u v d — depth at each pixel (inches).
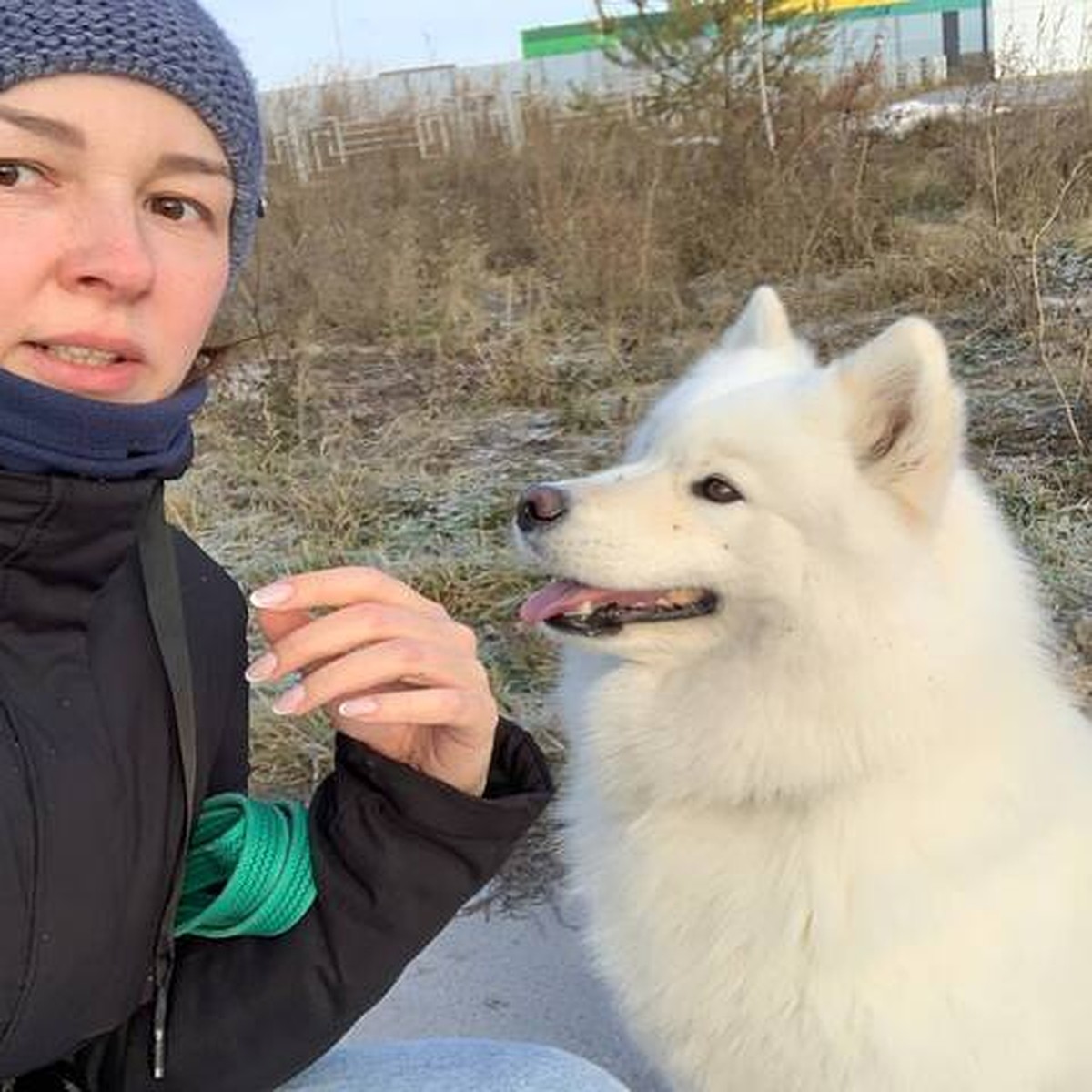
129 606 19.4
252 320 104.7
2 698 17.7
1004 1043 28.6
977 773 29.3
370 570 19.1
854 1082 29.3
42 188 17.2
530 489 35.7
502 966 40.3
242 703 22.7
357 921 19.8
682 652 32.7
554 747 48.9
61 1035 18.6
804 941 29.6
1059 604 55.2
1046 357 78.7
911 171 133.6
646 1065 36.4
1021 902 28.8
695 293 111.8
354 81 237.3
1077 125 125.6
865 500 30.8
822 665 30.3
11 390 16.9
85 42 16.6
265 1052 20.1
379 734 19.4
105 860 18.3
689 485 33.3
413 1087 21.0
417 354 108.2
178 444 19.3
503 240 141.0
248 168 19.3
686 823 32.4
